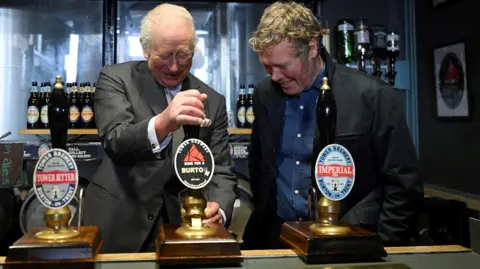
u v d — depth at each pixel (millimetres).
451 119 2576
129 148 1185
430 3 2758
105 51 2705
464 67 2432
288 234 1010
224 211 1354
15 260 808
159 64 1318
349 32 2805
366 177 1458
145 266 862
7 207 2252
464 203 2236
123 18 2842
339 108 1417
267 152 1555
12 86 2793
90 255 831
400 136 1399
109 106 1369
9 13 2795
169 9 1311
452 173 2582
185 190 1325
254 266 868
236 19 2943
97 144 2533
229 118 2861
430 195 2566
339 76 1457
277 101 1540
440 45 2654
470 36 2375
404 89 3006
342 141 1400
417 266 870
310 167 1466
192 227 940
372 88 1411
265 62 1335
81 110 2688
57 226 897
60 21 2838
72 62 2842
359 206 1455
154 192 1398
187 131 1031
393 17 3027
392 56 2928
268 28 1267
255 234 1674
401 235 1427
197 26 2924
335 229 944
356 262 902
